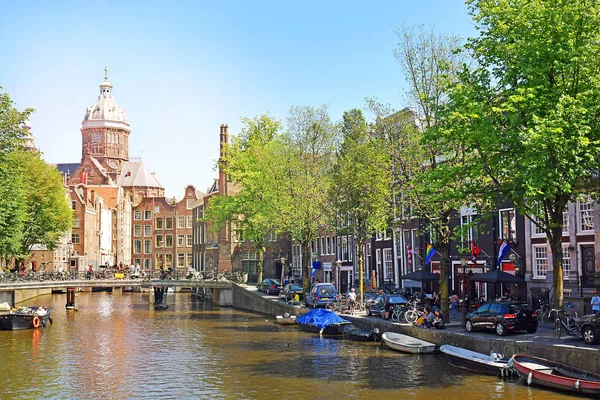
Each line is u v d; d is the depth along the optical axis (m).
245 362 30.08
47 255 94.25
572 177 22.58
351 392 23.05
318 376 26.06
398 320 36.41
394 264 52.94
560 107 22.41
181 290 103.44
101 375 27.84
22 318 44.84
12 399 23.48
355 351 32.19
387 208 40.72
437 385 23.53
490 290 41.31
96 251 117.94
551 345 23.88
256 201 59.12
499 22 25.80
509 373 24.36
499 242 39.47
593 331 24.03
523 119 24.62
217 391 24.11
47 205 68.06
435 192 28.84
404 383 24.09
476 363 25.52
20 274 64.69
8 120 46.47
